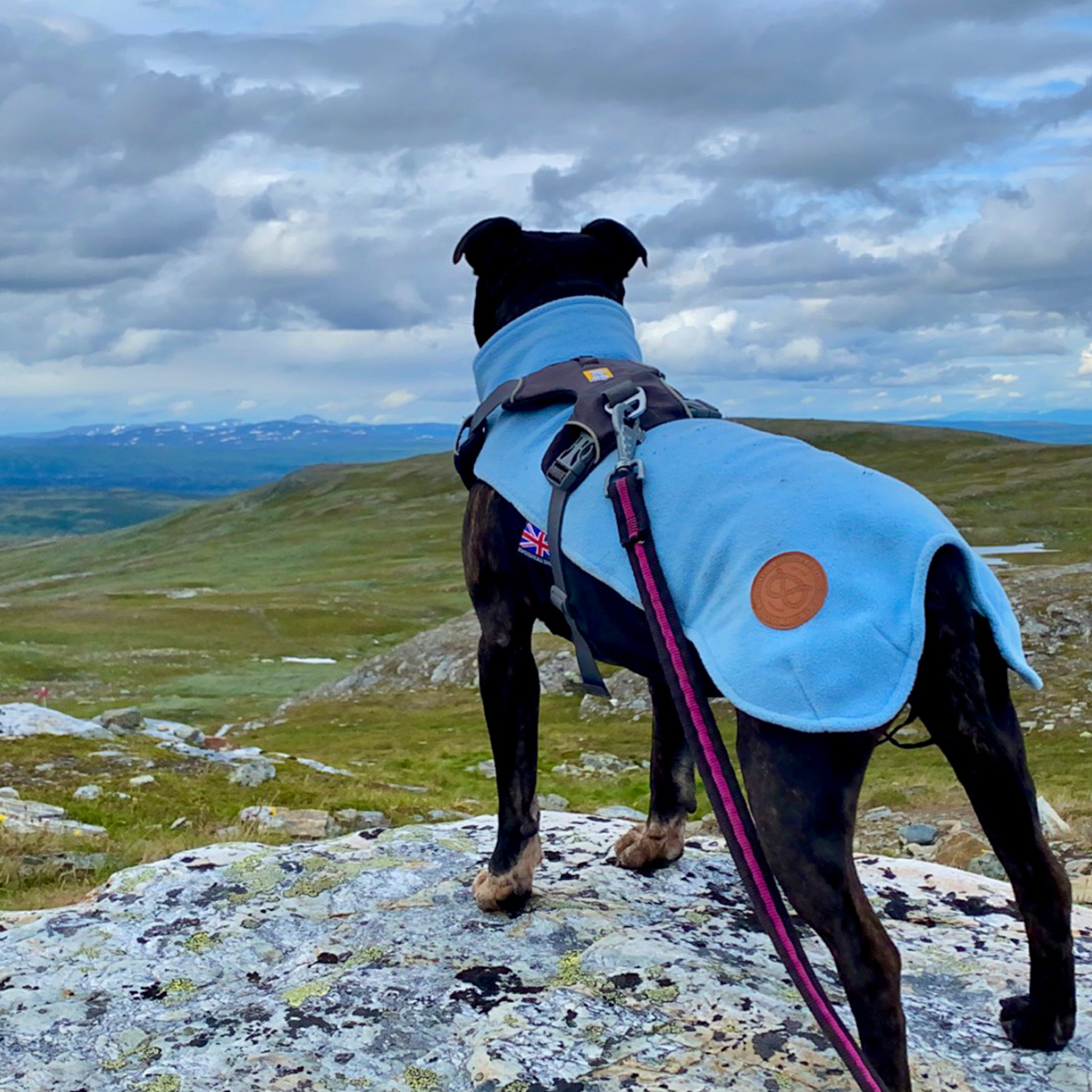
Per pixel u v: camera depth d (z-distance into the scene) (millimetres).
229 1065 1171
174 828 4070
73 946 1423
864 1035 1010
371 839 1710
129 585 32875
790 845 1020
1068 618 9953
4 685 15062
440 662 13328
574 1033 1184
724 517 1095
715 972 1273
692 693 1059
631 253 1479
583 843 1647
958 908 1473
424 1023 1220
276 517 49938
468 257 1477
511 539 1287
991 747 1038
